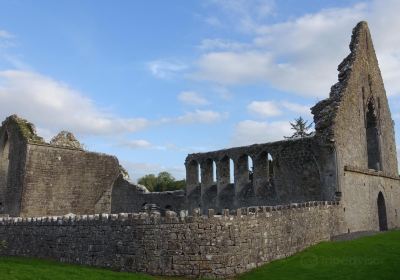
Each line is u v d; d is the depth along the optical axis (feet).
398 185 131.54
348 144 102.89
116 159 147.74
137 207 150.71
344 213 92.84
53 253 66.08
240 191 118.93
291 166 105.29
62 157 131.03
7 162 134.92
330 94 108.68
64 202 129.59
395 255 61.16
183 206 140.67
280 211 65.36
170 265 52.95
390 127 135.74
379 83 130.00
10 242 76.95
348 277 49.96
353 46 118.52
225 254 53.93
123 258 55.88
